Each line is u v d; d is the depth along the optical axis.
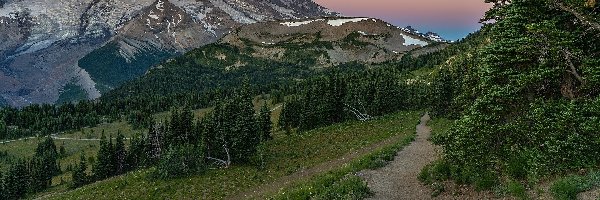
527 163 18.33
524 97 19.95
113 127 186.00
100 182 67.88
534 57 19.72
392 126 65.25
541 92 20.36
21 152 153.38
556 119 17.92
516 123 19.34
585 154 17.11
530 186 17.52
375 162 28.97
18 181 100.50
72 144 159.38
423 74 179.75
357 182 22.94
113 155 97.62
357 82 128.88
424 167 25.27
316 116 90.50
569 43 18.31
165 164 56.34
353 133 65.25
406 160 30.72
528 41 19.14
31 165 117.94
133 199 47.69
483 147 20.09
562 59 18.86
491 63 20.25
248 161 61.56
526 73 19.48
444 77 68.19
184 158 57.19
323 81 100.25
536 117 18.47
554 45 18.48
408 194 21.50
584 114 17.72
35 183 102.69
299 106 106.50
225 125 63.44
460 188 20.44
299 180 42.03
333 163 47.31
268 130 86.38
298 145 65.69
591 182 15.59
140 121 184.25
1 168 133.75
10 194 98.81
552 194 15.86
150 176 56.81
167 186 50.94
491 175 19.48
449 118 56.78
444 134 24.03
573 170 17.14
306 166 50.06
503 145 19.88
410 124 63.16
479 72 21.31
